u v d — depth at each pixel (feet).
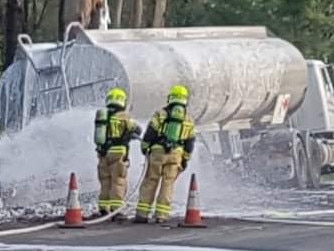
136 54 79.15
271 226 60.08
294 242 52.65
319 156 103.35
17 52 84.89
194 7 154.10
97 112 64.64
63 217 65.26
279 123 95.71
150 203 61.93
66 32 80.38
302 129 107.24
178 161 62.08
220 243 52.49
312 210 71.87
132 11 127.95
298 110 106.83
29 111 82.94
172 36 86.74
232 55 87.04
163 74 79.71
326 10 158.61
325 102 107.24
